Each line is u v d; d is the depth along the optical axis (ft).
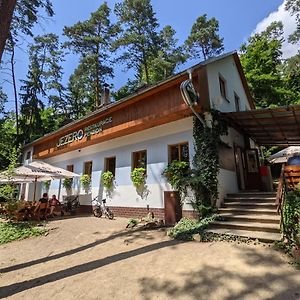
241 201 28.73
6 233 29.48
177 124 33.30
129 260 18.25
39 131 97.66
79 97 112.68
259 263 15.71
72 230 30.42
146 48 95.66
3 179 38.09
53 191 58.65
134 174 36.99
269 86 80.94
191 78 27.89
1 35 16.28
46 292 14.15
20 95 98.22
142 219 31.22
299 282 12.95
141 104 34.40
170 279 14.47
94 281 15.06
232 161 34.47
